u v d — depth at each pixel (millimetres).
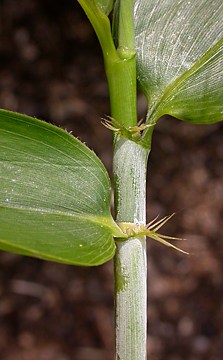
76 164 128
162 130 454
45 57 475
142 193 130
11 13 484
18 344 381
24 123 127
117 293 130
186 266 408
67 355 379
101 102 464
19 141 128
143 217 130
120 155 130
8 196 126
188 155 447
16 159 128
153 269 406
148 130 131
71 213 126
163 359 380
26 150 128
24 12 485
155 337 386
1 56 472
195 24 140
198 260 409
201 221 423
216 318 391
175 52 139
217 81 137
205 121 138
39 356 377
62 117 457
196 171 441
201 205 429
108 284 402
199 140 450
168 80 137
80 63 476
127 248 128
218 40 139
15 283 399
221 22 140
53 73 471
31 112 457
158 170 441
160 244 414
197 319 392
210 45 139
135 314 129
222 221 424
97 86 469
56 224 124
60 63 475
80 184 128
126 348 129
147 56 138
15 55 474
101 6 126
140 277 129
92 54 479
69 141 128
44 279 402
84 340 384
